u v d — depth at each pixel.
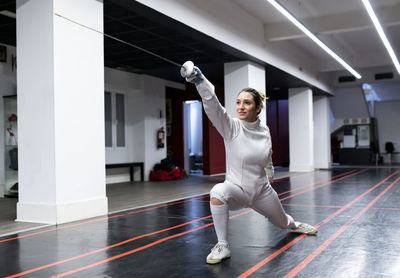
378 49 12.67
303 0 8.12
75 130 4.87
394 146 19.64
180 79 12.38
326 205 5.68
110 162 10.70
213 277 2.51
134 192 8.08
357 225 4.16
